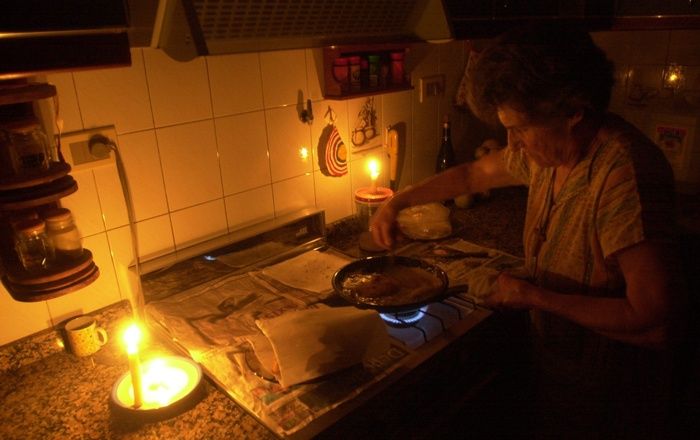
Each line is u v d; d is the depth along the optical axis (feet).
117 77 3.73
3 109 3.07
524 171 3.59
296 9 3.20
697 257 4.32
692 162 5.80
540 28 2.52
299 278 4.47
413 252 4.88
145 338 3.83
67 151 3.61
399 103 5.66
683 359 4.33
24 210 3.28
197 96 4.15
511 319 4.06
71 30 2.24
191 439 2.87
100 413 3.16
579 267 2.99
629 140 2.70
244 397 3.09
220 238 4.55
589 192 2.82
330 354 3.21
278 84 4.60
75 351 3.71
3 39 2.21
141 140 3.95
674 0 4.94
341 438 2.90
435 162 6.28
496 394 4.11
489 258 4.69
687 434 4.51
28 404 3.28
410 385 3.21
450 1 4.07
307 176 5.06
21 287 3.14
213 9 2.86
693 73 5.86
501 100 2.51
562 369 3.48
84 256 3.34
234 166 4.51
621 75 6.43
